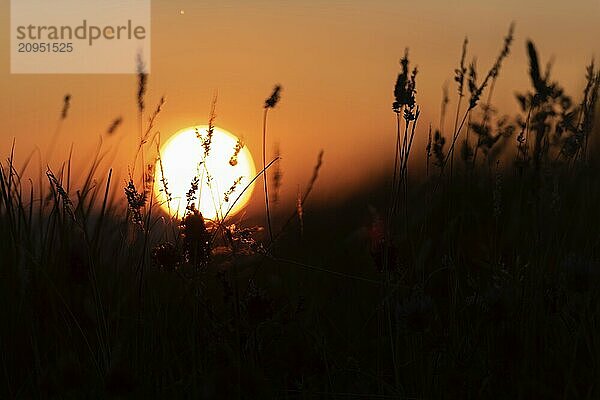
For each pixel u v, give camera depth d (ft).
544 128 12.73
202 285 12.22
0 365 11.66
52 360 11.76
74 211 13.34
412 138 12.59
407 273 12.50
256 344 11.41
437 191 14.08
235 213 12.86
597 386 10.37
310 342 12.13
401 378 11.78
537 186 12.68
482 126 14.30
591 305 11.96
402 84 12.54
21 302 12.09
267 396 10.11
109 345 11.23
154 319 11.76
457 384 10.91
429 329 11.27
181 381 10.79
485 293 11.71
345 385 11.83
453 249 13.61
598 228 13.58
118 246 13.70
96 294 11.85
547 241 12.45
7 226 13.17
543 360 11.32
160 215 12.97
